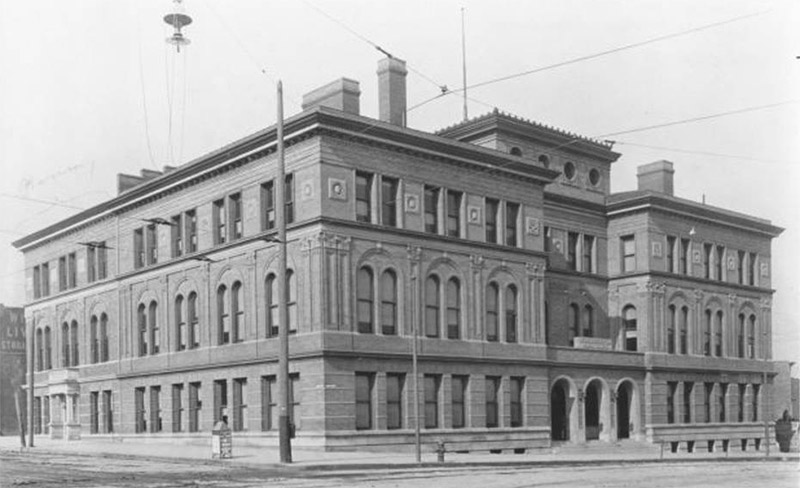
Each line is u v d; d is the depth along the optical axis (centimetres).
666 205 5184
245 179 4059
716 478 2375
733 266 5691
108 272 5138
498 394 4178
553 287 4925
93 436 5112
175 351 4444
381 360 3731
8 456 3631
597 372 4719
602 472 2652
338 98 4044
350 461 2906
